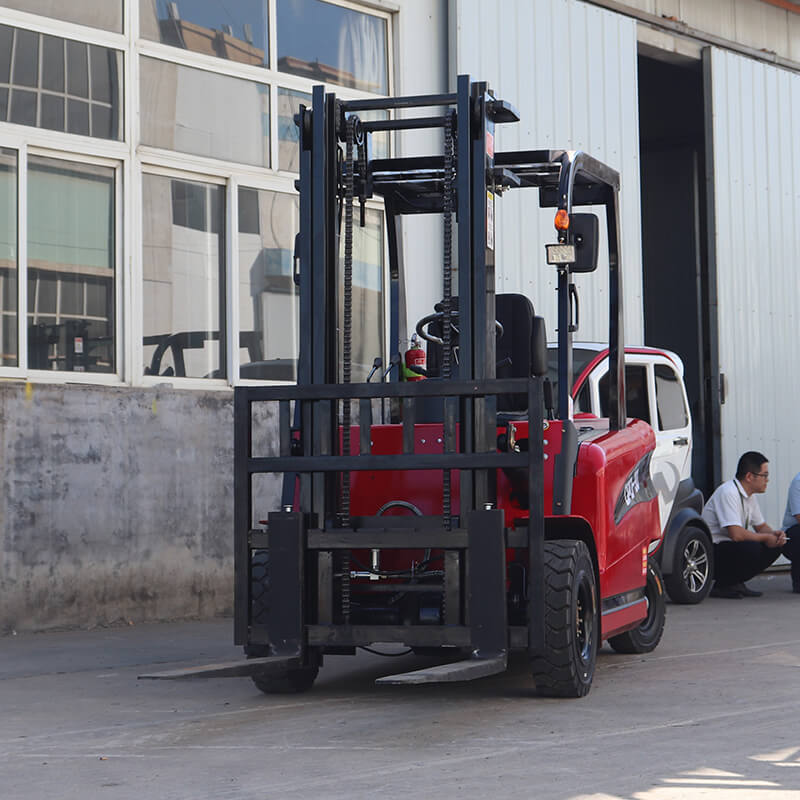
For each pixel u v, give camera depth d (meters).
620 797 5.09
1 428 10.52
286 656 7.30
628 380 12.39
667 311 20.39
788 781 5.34
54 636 10.59
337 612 7.44
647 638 9.48
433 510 7.64
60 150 11.13
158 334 11.84
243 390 7.55
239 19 12.63
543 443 7.25
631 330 16.33
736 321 17.70
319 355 7.62
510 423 7.37
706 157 17.64
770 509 17.95
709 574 13.34
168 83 11.98
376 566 7.57
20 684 8.27
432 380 7.34
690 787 5.25
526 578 7.56
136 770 5.73
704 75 17.64
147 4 11.85
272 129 12.86
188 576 11.73
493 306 7.58
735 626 11.23
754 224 18.12
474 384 7.21
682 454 12.97
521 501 7.51
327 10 13.45
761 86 18.41
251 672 7.01
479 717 6.92
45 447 10.78
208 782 5.47
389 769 5.66
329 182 7.75
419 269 13.88
